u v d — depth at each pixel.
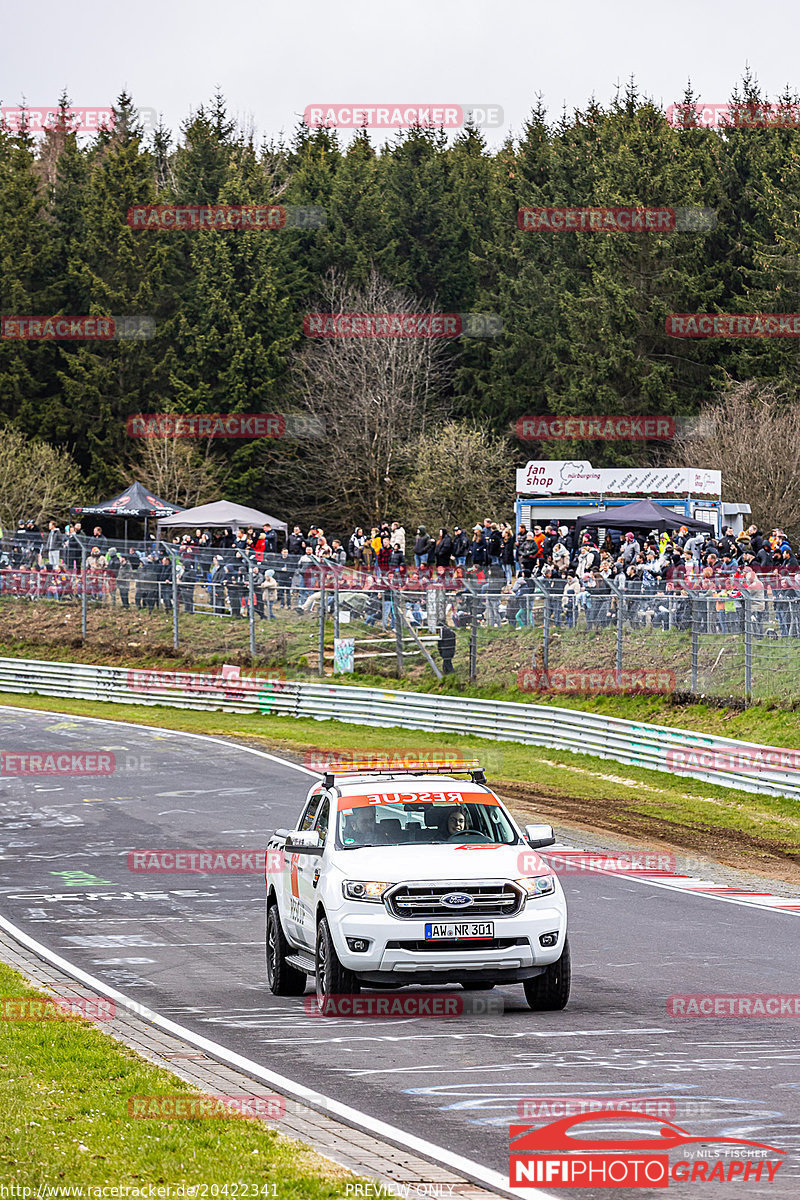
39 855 29.64
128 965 19.31
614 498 57.69
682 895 25.14
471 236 109.44
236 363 98.00
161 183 123.12
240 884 26.44
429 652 52.22
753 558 45.06
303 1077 12.55
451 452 87.25
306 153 120.56
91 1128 10.38
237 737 47.62
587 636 46.53
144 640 60.19
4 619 64.75
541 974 15.59
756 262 95.62
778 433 80.00
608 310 95.44
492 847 16.22
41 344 101.19
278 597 56.22
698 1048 13.66
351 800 17.09
